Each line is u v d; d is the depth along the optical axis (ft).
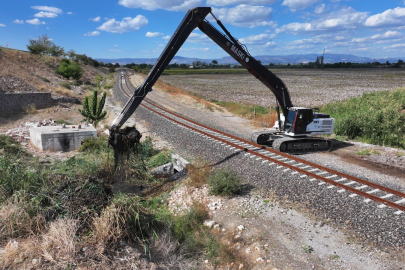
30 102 78.74
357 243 20.34
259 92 143.64
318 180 30.40
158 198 30.42
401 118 53.98
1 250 17.72
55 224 19.69
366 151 42.93
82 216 21.40
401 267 17.81
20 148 43.39
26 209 21.48
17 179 26.43
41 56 155.63
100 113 61.36
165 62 31.63
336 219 23.24
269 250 20.17
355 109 73.56
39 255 17.06
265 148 43.24
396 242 20.15
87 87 140.87
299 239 21.15
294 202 26.30
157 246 20.86
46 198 23.47
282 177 31.37
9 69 100.78
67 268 16.14
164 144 48.29
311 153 43.57
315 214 24.22
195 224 24.34
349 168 35.81
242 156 38.86
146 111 76.23
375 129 52.90
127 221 21.39
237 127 62.49
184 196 29.60
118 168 32.48
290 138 42.93
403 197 26.76
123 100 103.09
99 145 47.52
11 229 19.57
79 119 73.51
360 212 23.91
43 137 46.14
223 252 20.15
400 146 49.16
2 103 71.97
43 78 111.75
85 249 18.06
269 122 66.08
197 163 37.14
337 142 50.14
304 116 42.91
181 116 69.41
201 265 19.63
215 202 27.37
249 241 21.54
